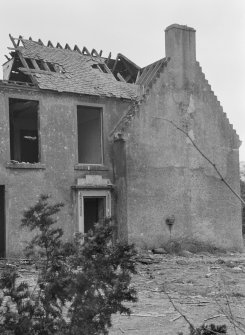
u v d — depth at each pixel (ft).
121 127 68.85
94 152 73.41
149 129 71.00
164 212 71.10
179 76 75.31
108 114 70.59
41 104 65.00
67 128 66.69
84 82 70.13
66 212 65.36
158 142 71.77
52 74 68.13
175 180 72.90
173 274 49.80
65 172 65.87
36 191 63.31
